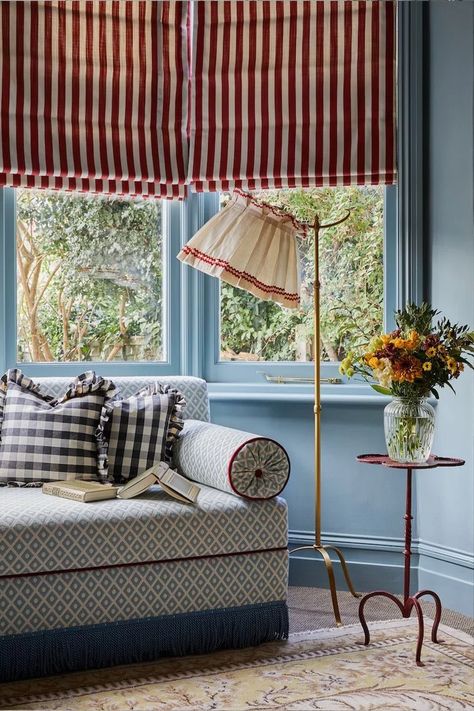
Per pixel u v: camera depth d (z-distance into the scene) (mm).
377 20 3986
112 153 4043
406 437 3271
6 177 3936
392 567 4000
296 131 4059
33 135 3924
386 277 4117
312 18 4047
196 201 4219
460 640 3293
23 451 3445
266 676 2926
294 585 4082
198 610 3105
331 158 4035
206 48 4109
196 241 3691
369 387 4078
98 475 3471
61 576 2900
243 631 3176
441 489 3836
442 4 3822
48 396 3676
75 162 3986
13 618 2842
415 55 3904
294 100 4062
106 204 4230
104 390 3572
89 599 2938
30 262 4133
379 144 4000
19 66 3902
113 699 2730
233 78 4105
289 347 4262
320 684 2857
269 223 3631
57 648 2898
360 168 4016
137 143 4074
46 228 4152
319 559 4066
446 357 3191
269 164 4070
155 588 3029
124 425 3547
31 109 3920
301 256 4242
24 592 2852
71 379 3828
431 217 3914
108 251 4242
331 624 3504
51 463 3432
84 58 4008
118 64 4051
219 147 4113
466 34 3697
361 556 4043
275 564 3213
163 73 4105
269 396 4062
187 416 3908
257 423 4145
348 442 4051
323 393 4109
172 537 3049
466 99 3699
